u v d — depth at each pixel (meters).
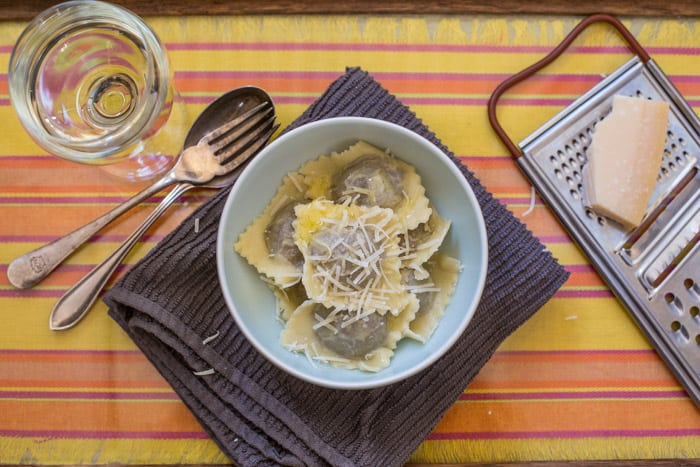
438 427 0.77
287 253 0.66
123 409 0.77
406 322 0.64
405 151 0.66
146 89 0.69
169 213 0.79
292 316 0.64
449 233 0.67
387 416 0.72
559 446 0.78
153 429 0.76
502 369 0.79
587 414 0.78
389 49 0.83
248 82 0.82
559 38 0.84
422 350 0.63
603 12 0.84
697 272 0.80
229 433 0.72
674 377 0.79
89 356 0.77
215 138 0.78
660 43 0.85
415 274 0.65
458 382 0.74
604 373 0.79
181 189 0.77
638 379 0.79
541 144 0.81
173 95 0.77
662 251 0.80
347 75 0.77
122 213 0.76
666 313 0.79
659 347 0.79
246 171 0.63
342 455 0.71
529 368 0.79
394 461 0.72
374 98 0.77
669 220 0.81
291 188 0.68
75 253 0.78
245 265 0.67
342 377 0.62
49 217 0.79
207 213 0.73
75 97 0.76
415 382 0.73
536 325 0.80
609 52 0.85
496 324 0.74
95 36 0.74
